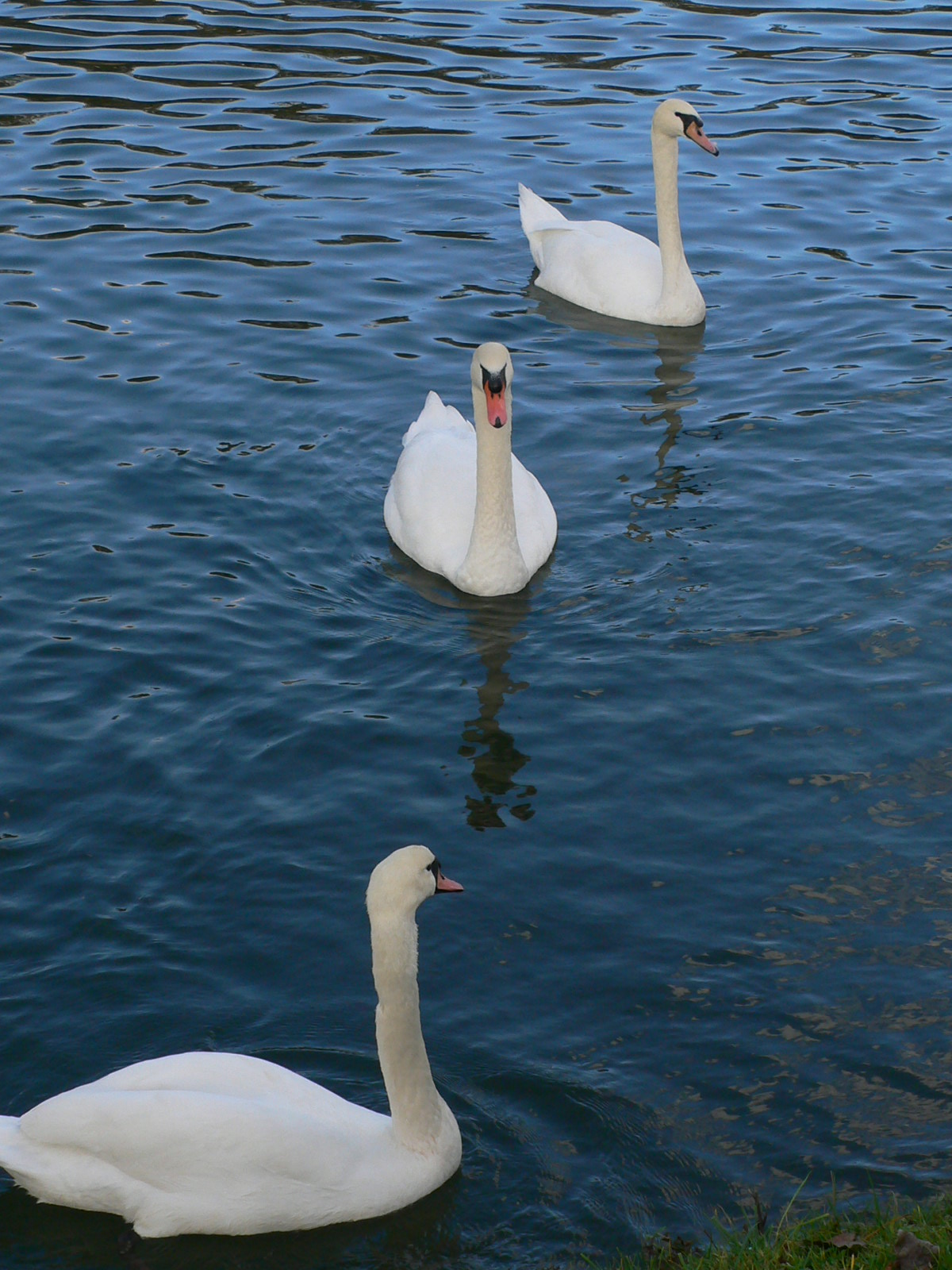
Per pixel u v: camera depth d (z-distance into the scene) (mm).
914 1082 8258
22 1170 7449
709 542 13656
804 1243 7137
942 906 9484
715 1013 8758
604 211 20375
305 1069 8477
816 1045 8516
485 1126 8117
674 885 9766
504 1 27438
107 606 12664
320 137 22266
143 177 20984
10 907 9523
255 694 11680
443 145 22062
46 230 19516
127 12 26719
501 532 12938
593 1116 8148
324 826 10320
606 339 17594
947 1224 7062
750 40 25562
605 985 8984
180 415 15664
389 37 25688
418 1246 7531
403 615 12844
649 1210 7633
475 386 12742
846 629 12305
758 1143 7961
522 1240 7535
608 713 11484
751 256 19250
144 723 11297
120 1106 7449
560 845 10148
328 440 15367
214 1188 7449
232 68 24438
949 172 21141
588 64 24656
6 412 15578
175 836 10195
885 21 26375
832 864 9898
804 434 15320
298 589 13109
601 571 13383
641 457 15102
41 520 13805
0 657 11977
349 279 18656
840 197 20594
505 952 9258
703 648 12203
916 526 13656
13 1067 8406
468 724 11391
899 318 17609
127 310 17750
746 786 10656
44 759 10891
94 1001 8844
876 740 11039
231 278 18547
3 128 22266
